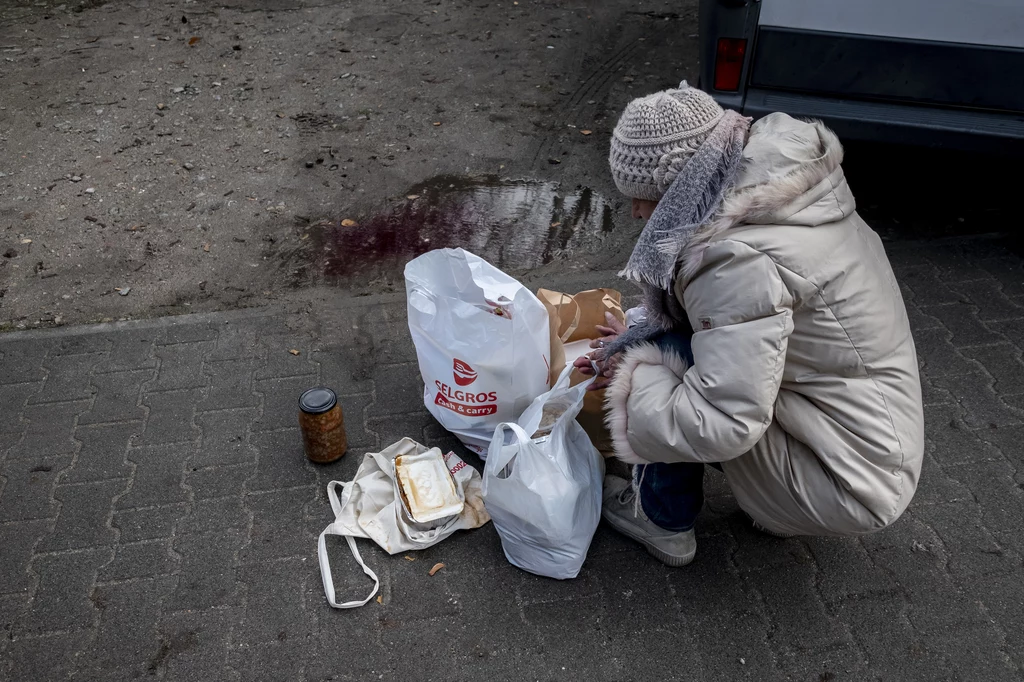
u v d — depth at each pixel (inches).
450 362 104.7
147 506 107.1
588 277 153.5
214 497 108.3
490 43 254.1
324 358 132.3
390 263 159.3
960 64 137.3
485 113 215.2
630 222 171.6
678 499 93.0
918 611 93.3
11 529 104.2
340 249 163.5
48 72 236.7
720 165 72.9
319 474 111.5
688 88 76.3
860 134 147.0
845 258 75.0
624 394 85.7
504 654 89.5
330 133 206.4
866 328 76.0
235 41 255.9
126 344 135.6
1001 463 111.5
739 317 73.1
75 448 115.9
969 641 90.1
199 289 152.4
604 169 191.0
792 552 100.1
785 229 72.7
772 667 88.0
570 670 87.9
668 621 92.7
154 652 90.1
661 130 73.3
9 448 116.0
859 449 79.4
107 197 180.1
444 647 90.3
